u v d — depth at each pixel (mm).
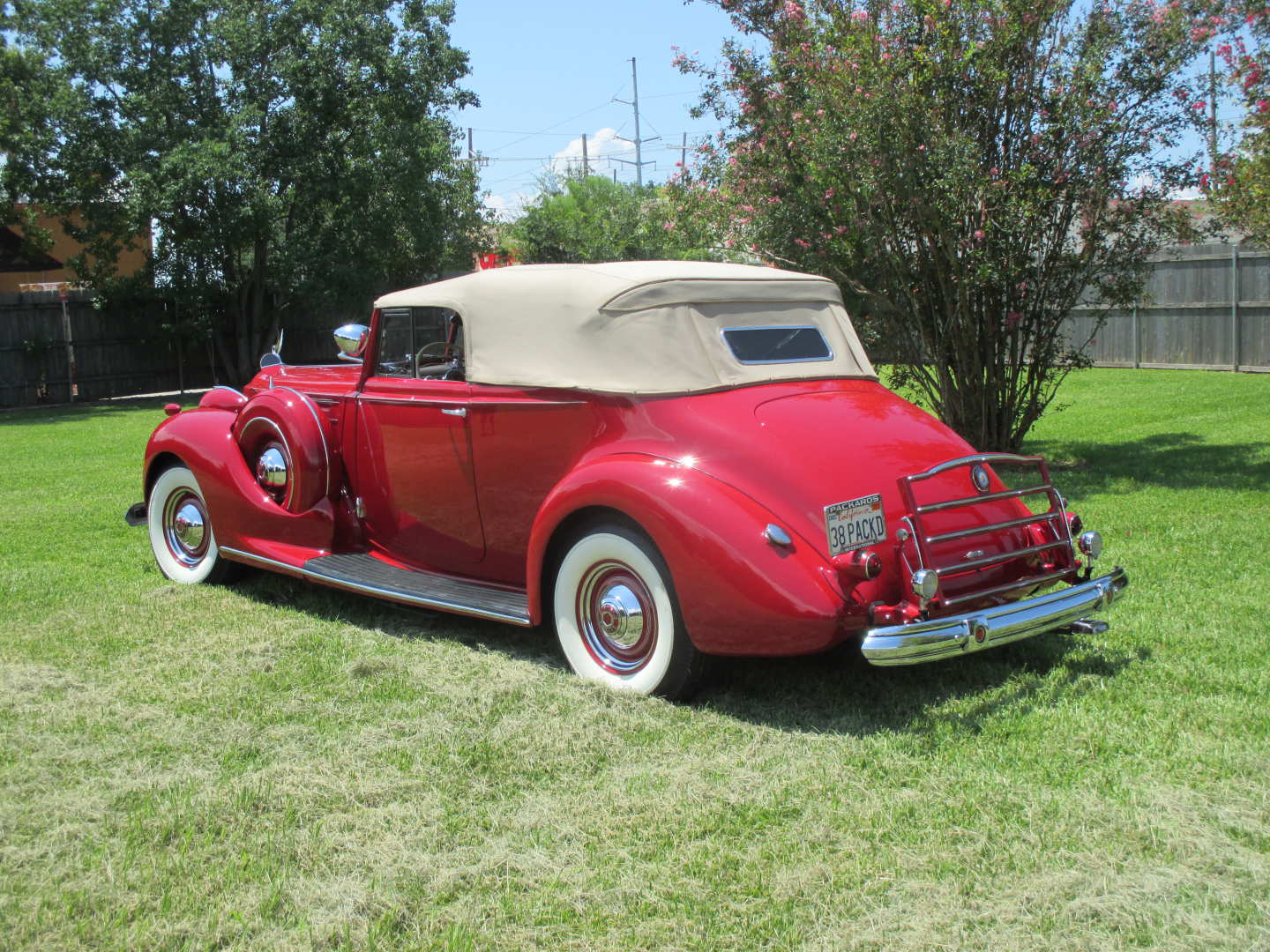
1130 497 7566
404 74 21047
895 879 2760
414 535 5207
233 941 2557
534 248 38219
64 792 3311
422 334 5121
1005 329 8578
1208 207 8594
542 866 2852
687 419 4078
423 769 3449
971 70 7672
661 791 3271
